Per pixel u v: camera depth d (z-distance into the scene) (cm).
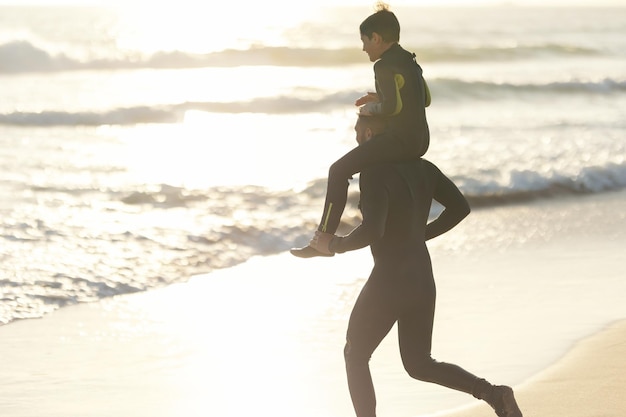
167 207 2541
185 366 1277
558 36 11562
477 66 8100
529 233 2336
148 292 1712
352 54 7719
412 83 793
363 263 1992
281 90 6012
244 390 1163
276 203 2625
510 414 796
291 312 1571
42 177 2958
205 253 2042
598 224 2470
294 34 10688
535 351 1288
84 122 4697
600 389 1088
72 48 7181
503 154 3544
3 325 1477
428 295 820
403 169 804
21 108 4909
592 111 5353
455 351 1297
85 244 2075
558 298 1623
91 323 1501
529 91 6262
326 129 4650
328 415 1073
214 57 7481
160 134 4391
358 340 824
